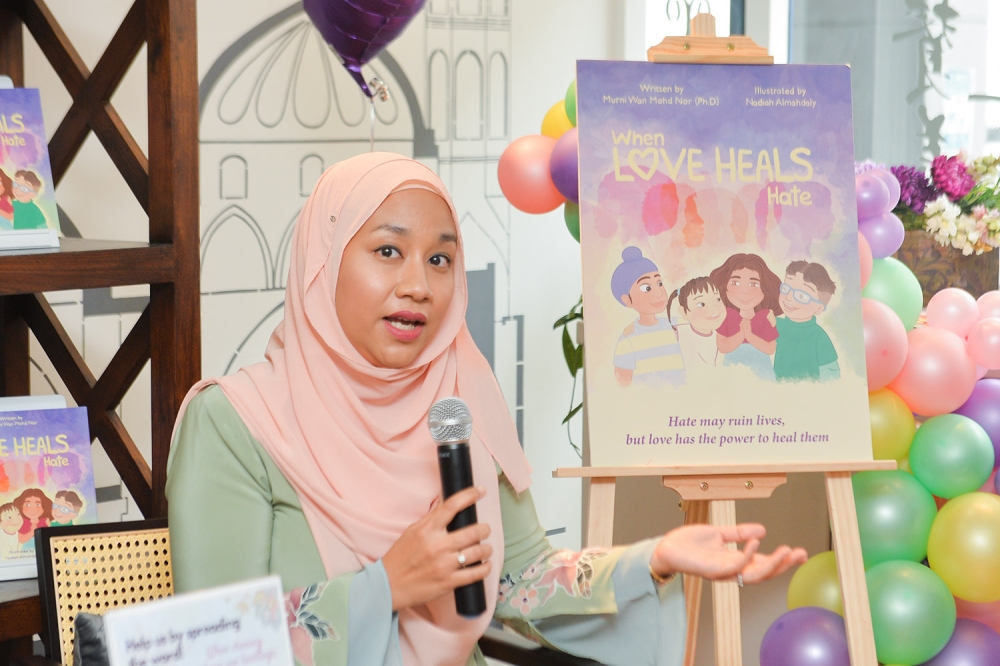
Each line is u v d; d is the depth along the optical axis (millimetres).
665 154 2018
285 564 1478
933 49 3328
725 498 1953
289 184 2816
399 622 1497
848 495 1992
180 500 1450
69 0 2430
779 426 1968
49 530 1545
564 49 3320
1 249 1622
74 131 1871
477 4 3109
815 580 2303
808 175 2051
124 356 1848
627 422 1932
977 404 2357
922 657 2156
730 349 1980
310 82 2820
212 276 2705
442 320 1587
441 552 1327
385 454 1521
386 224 1475
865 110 3410
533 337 3336
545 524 3416
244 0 2676
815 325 2008
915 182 2836
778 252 2018
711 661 2604
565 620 1604
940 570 2211
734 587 1975
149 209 1731
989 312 2422
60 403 1710
